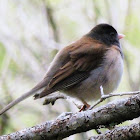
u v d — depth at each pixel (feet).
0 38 39.29
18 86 38.22
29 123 36.35
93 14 40.68
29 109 37.04
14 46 39.32
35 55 38.91
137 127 16.03
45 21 40.81
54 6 42.65
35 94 24.90
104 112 16.44
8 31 39.75
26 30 40.27
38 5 42.27
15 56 39.06
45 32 39.99
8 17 41.24
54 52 39.75
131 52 39.96
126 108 16.06
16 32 40.42
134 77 38.96
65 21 42.98
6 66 38.27
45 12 41.22
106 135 16.66
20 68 38.93
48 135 16.99
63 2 43.01
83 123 16.66
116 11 40.14
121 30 40.65
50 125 17.04
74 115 16.94
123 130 16.30
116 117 16.30
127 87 37.52
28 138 17.06
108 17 39.81
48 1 42.34
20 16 40.96
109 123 16.55
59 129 16.89
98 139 16.75
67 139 31.53
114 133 16.46
